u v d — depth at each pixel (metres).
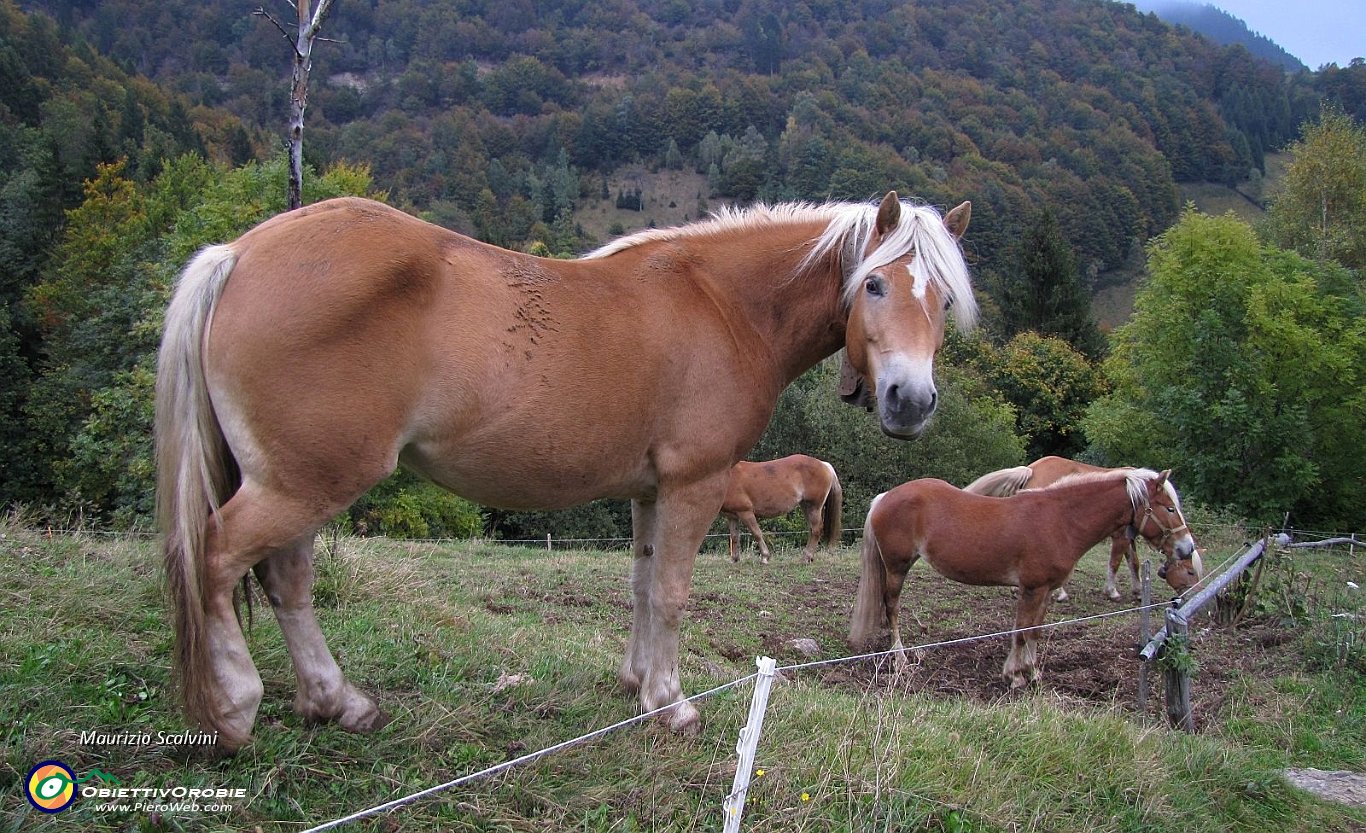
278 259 2.62
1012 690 6.59
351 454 2.61
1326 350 19.20
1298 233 29.22
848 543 20.70
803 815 3.10
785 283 3.63
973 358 34.38
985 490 9.17
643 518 3.88
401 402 2.67
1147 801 3.83
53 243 34.69
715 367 3.35
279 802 2.60
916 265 3.30
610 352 3.05
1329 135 28.80
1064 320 38.69
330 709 3.06
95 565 4.48
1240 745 5.16
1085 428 22.91
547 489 3.08
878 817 3.22
